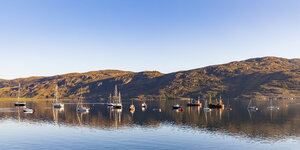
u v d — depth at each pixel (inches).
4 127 3878.0
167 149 2463.1
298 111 6461.6
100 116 5605.3
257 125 3959.2
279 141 2785.4
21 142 2787.9
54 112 6776.6
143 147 2541.8
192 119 4859.7
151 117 5310.0
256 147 2536.9
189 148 2500.0
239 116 5344.5
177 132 3353.8
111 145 2625.5
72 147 2554.1
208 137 3006.9
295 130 3476.9
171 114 6003.9
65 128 3754.9
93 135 3169.3
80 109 7249.0
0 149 2504.9
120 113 6427.2
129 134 3228.3
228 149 2461.9
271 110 6909.5
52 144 2689.5
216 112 6471.5
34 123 4350.4
